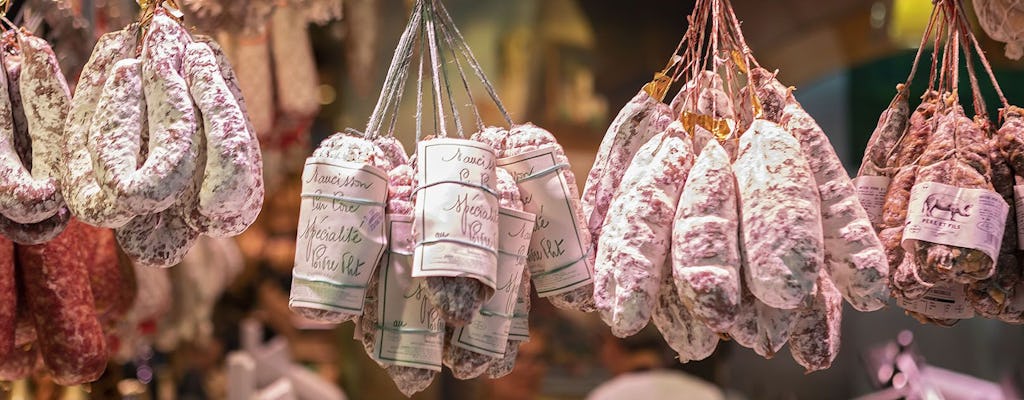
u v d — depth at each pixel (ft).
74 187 4.67
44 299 6.05
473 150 4.80
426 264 4.58
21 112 5.13
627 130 5.40
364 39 11.12
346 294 4.74
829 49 12.25
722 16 5.46
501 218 4.94
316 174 4.87
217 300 14.19
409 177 5.01
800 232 4.48
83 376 6.16
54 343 6.06
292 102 9.59
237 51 9.09
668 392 11.49
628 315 4.64
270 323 14.25
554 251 5.10
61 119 5.01
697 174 4.71
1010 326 13.21
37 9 7.10
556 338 13.06
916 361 10.19
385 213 4.92
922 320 5.75
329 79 13.08
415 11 5.20
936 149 5.28
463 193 4.69
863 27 11.65
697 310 4.48
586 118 12.91
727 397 13.10
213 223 4.78
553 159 5.20
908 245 5.23
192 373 13.70
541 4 12.54
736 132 5.10
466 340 4.88
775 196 4.56
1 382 7.28
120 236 4.94
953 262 4.97
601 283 4.81
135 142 4.60
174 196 4.50
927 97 5.82
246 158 4.54
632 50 12.94
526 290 5.30
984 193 5.05
